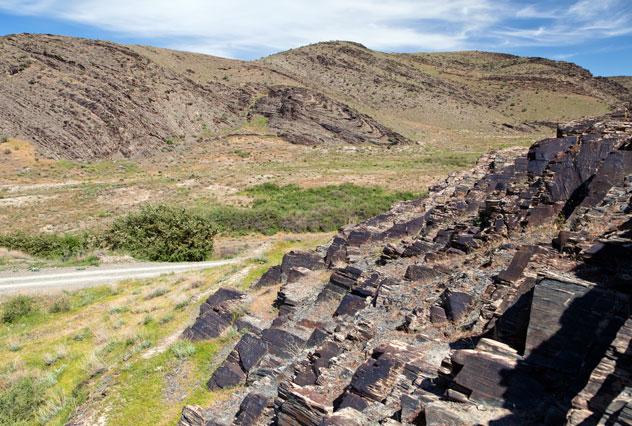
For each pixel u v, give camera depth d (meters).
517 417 6.95
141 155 95.25
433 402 7.68
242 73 150.12
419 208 22.58
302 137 110.56
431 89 187.62
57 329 22.64
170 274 30.25
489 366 7.77
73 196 62.66
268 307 18.62
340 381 10.57
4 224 50.19
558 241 11.18
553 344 7.86
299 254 21.11
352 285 16.09
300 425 9.24
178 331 19.11
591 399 6.18
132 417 13.48
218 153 97.12
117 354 18.58
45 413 15.09
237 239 44.38
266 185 67.12
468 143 119.81
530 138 127.75
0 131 87.25
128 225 39.91
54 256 37.22
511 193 17.09
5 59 104.00
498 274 11.76
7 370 18.64
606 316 7.76
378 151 104.44
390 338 11.75
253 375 13.53
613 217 11.39
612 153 13.58
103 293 27.30
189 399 13.83
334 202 56.91
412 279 14.74
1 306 24.86
